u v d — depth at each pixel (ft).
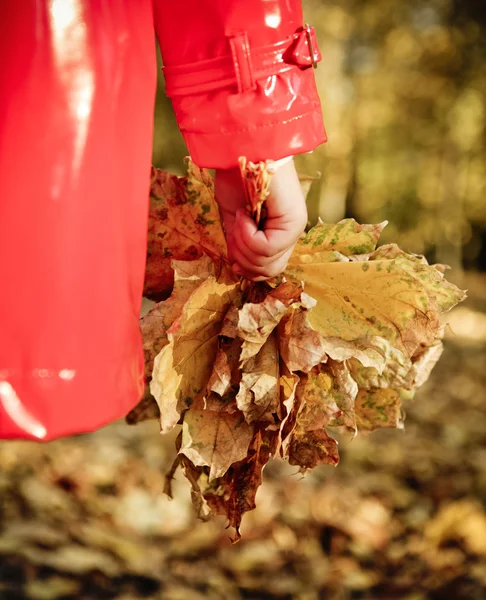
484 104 23.62
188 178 2.67
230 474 2.64
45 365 2.15
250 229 2.44
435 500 7.18
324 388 2.54
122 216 2.25
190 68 2.47
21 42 2.13
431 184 28.14
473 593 5.56
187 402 2.51
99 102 2.19
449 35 21.98
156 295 2.74
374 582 5.84
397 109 25.38
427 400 10.91
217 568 5.75
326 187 27.48
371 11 22.40
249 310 2.39
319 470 7.61
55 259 2.14
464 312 19.13
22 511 5.74
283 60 2.44
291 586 5.63
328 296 2.58
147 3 2.31
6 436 2.13
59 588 4.83
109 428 7.84
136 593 5.06
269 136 2.44
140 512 6.25
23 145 2.13
